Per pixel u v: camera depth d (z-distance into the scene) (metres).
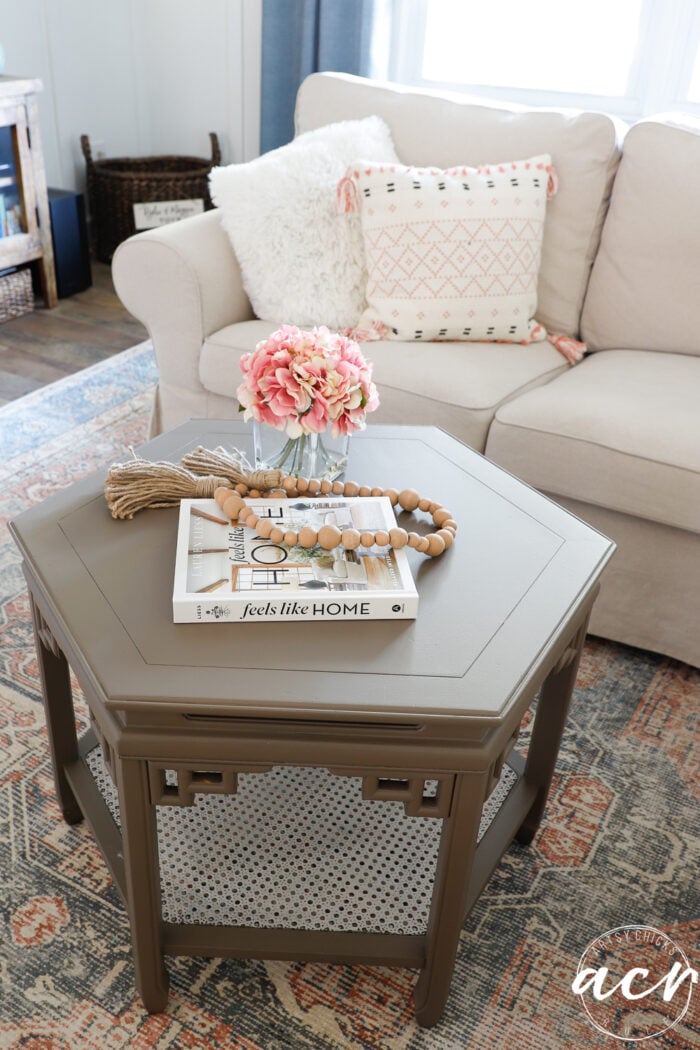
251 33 3.65
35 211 3.29
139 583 1.13
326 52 3.20
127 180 3.61
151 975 1.18
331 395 1.26
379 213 2.14
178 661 1.01
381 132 2.36
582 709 1.80
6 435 2.60
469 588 1.16
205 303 2.19
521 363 2.13
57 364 3.05
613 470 1.78
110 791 1.43
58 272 3.49
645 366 2.10
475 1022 1.24
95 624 1.06
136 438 2.63
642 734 1.75
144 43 3.93
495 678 1.02
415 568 1.20
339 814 1.46
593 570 1.22
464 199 2.15
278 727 1.00
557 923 1.38
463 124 2.33
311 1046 1.20
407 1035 1.22
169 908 1.29
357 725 1.00
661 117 2.18
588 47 3.13
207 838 1.41
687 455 1.72
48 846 1.45
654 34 2.98
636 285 2.21
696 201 2.09
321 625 1.08
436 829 1.44
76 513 1.27
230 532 1.18
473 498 1.37
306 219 2.21
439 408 1.96
